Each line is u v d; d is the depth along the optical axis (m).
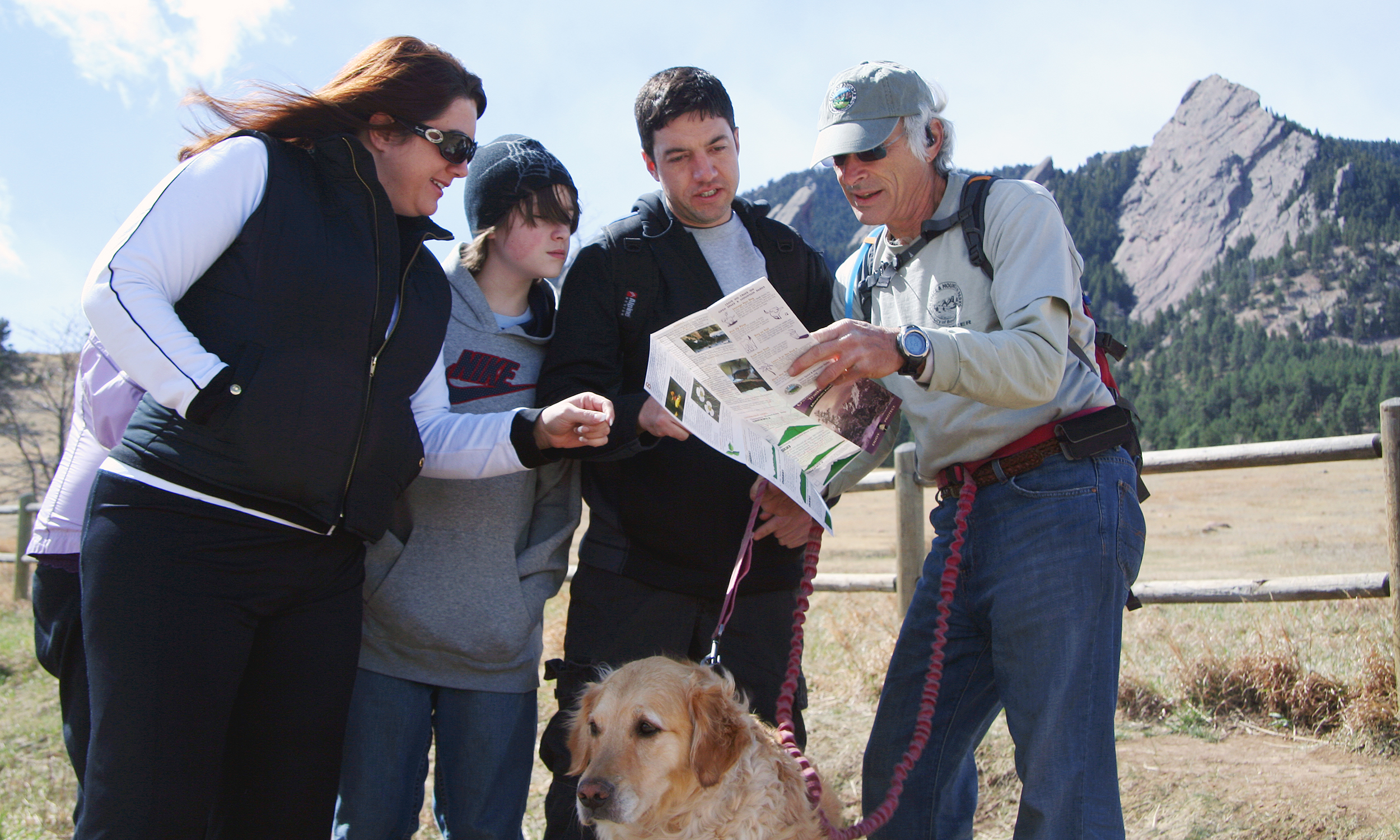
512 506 2.79
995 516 2.32
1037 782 2.14
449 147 2.34
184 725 1.81
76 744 2.58
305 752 2.09
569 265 3.18
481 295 2.91
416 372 2.25
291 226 1.98
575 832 2.71
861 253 2.74
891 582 5.67
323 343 1.98
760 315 1.97
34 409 32.78
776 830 2.37
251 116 2.17
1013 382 2.04
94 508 1.86
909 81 2.38
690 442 2.76
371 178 2.12
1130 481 2.28
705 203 2.93
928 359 2.00
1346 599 4.04
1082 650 2.15
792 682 2.55
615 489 2.87
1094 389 2.31
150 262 1.80
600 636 2.84
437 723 2.78
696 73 2.88
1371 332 146.00
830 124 2.41
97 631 1.80
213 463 1.84
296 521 1.97
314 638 2.08
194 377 1.77
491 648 2.68
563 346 2.85
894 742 2.58
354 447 2.05
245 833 2.08
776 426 2.27
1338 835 3.03
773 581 2.87
